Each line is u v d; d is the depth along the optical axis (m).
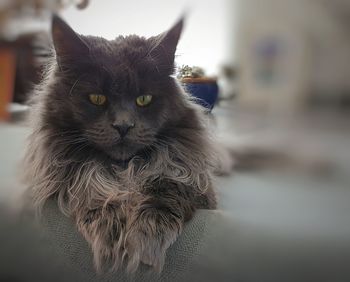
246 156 0.33
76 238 0.29
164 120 0.31
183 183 0.31
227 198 0.34
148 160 0.32
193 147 0.33
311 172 0.25
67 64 0.30
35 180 0.32
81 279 0.29
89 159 0.31
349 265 0.28
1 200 0.36
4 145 0.40
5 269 0.33
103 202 0.29
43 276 0.31
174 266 0.28
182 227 0.28
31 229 0.32
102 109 0.29
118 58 0.29
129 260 0.26
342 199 0.25
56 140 0.31
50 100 0.31
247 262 0.30
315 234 0.28
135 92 0.29
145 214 0.27
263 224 0.31
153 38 0.31
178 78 0.32
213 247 0.29
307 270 0.29
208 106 0.33
